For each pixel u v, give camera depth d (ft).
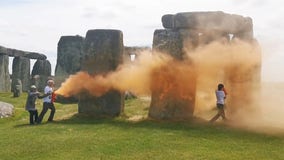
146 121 68.03
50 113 76.54
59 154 47.62
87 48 75.20
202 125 64.13
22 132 60.13
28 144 52.31
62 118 73.61
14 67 143.64
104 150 48.88
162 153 47.44
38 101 103.09
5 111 76.69
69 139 54.49
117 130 60.23
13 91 130.93
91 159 45.60
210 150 48.75
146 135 56.39
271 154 47.37
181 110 68.90
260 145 51.29
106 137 55.36
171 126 63.46
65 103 97.81
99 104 73.56
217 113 70.03
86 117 73.05
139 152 47.93
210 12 71.31
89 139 54.19
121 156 46.50
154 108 70.08
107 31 74.59
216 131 59.57
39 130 61.31
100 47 74.38
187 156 46.26
